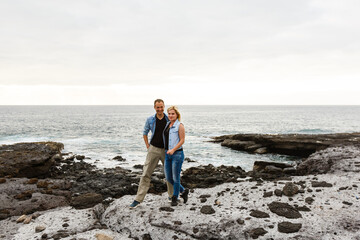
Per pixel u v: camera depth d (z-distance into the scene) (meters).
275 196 4.86
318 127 49.16
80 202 5.34
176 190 4.54
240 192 5.30
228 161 17.58
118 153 20.11
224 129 45.25
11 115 102.00
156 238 3.81
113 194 6.70
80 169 12.82
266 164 12.93
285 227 3.64
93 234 3.86
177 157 4.41
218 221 3.94
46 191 6.31
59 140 29.02
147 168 4.65
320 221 3.78
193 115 109.25
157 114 4.54
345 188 5.00
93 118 85.06
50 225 4.25
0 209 5.07
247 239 3.56
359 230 3.49
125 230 4.10
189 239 3.70
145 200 5.07
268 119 77.69
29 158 9.98
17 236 3.89
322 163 9.68
